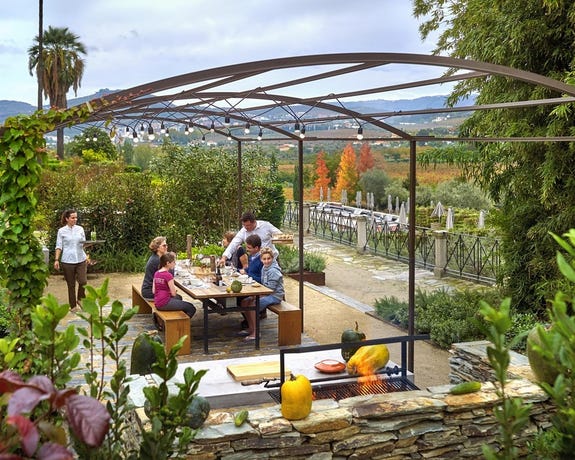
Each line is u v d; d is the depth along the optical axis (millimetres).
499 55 9266
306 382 4379
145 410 4324
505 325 1841
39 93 31031
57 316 2484
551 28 9070
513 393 4699
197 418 4137
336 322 10742
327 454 4359
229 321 10641
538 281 9984
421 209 19406
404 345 5629
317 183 23375
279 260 15227
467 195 19594
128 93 5516
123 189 15742
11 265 5707
